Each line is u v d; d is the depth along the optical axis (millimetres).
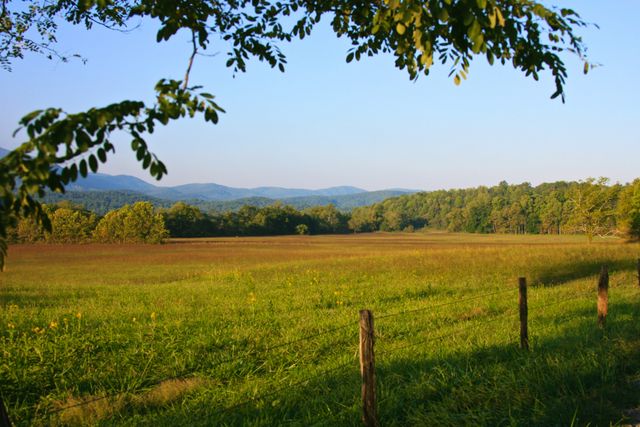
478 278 20141
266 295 15508
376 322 10344
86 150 2535
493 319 10328
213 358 7637
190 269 40406
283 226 161875
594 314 10297
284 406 5430
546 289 15828
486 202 172875
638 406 5223
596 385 5699
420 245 87875
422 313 11430
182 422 5156
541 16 3354
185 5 4199
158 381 6730
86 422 5258
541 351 7090
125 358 7367
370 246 85188
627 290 14516
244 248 78688
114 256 61562
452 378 6059
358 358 7301
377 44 4902
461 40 3453
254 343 8562
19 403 5941
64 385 6418
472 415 4875
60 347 7719
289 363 7562
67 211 96938
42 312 11914
